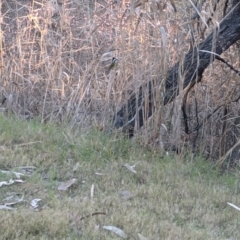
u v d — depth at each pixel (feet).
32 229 18.37
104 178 24.13
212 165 28.55
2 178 22.56
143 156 27.40
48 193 21.85
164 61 28.14
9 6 39.88
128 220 19.86
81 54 34.99
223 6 32.04
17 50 35.81
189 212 21.89
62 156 25.49
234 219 21.65
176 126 28.84
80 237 18.43
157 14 27.78
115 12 36.14
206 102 31.17
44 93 33.50
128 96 30.73
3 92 33.65
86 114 31.14
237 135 32.04
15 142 26.48
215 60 31.78
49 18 34.01
